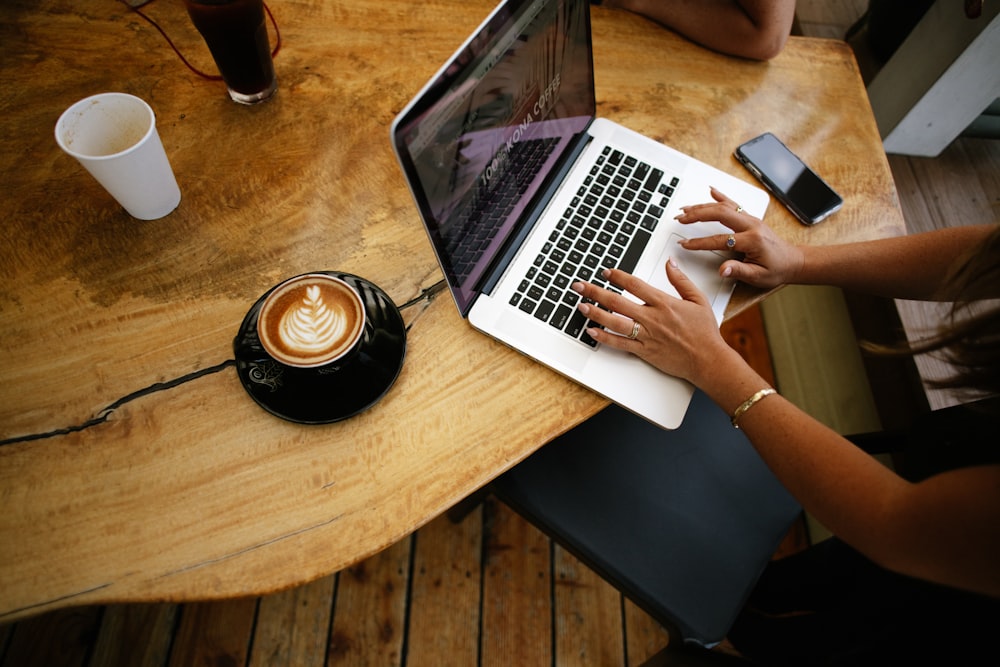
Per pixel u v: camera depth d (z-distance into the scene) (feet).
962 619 2.22
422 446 2.33
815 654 2.78
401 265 2.66
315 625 4.31
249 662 4.18
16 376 2.34
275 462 2.27
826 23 5.37
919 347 2.36
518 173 2.61
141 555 2.11
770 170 3.00
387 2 3.26
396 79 3.07
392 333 2.48
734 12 3.22
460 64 2.06
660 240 2.78
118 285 2.54
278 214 2.72
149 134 2.30
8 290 2.49
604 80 3.19
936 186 4.73
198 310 2.51
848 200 2.99
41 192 2.68
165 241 2.63
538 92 2.53
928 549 1.88
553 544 4.70
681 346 2.44
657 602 2.98
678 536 3.13
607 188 2.87
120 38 3.03
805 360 5.16
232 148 2.85
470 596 4.50
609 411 3.42
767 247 2.62
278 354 2.17
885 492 2.09
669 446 3.34
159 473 2.23
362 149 2.90
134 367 2.39
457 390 2.43
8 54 2.95
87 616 4.14
